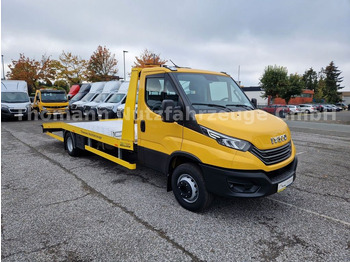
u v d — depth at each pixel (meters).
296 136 11.66
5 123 15.50
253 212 3.79
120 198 4.24
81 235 3.15
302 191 4.66
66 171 5.72
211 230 3.28
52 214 3.68
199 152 3.39
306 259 2.74
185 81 3.91
